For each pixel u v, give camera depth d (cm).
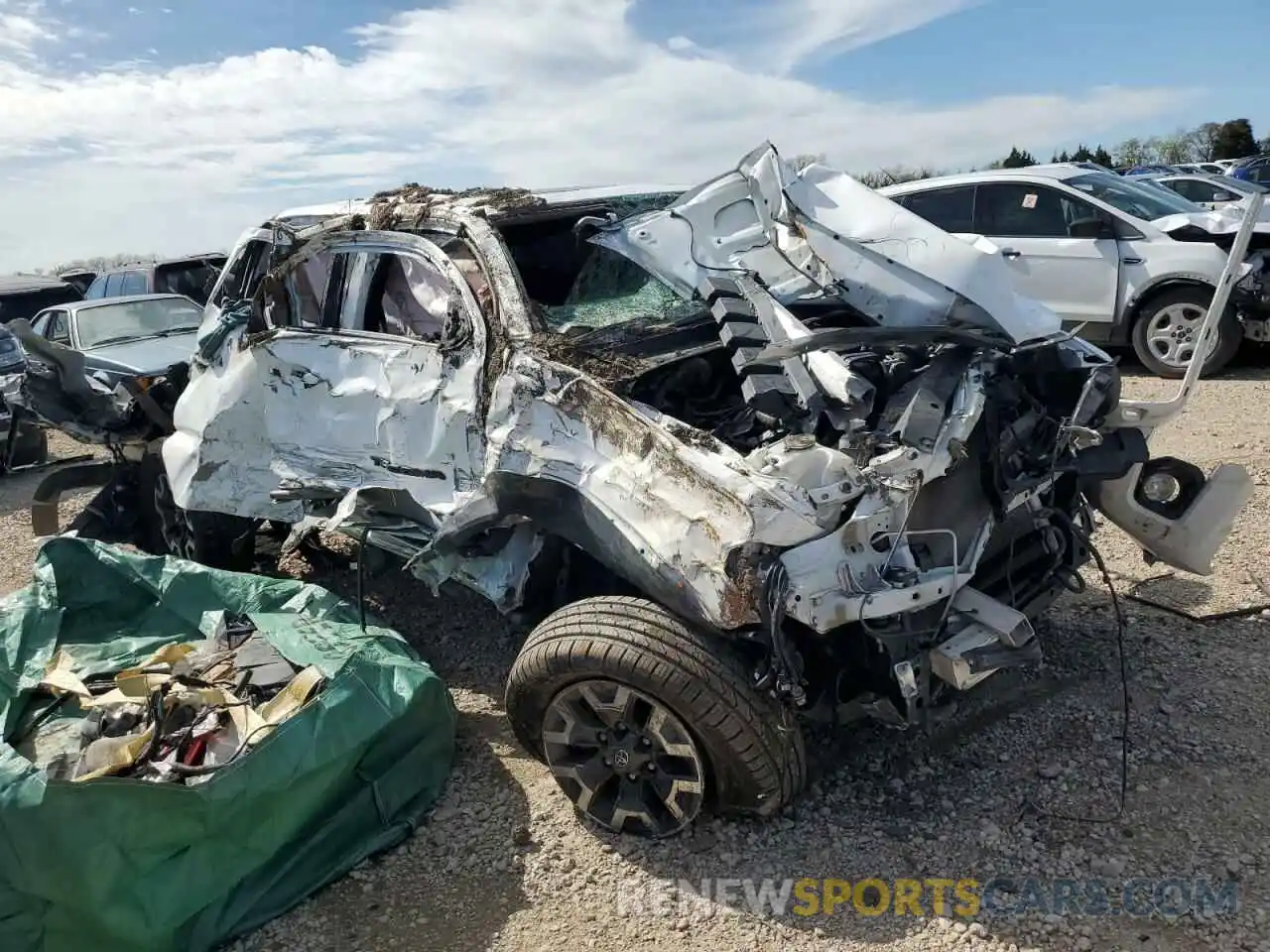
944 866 285
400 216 430
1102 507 405
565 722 305
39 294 1789
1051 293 900
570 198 450
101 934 262
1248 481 395
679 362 359
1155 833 291
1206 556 397
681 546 280
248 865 282
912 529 312
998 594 331
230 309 467
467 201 429
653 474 296
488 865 300
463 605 488
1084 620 425
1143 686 370
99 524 551
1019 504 334
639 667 278
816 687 288
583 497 311
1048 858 285
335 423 409
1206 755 326
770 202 386
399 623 475
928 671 278
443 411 369
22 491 839
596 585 358
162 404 530
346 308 423
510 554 348
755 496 270
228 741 326
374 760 317
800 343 312
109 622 432
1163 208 900
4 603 408
